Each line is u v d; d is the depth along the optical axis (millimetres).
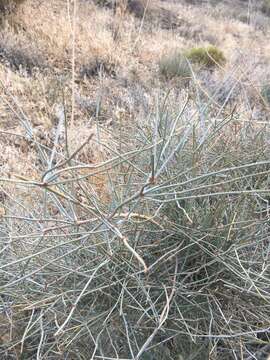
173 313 1786
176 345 1789
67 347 1702
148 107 3213
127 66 5312
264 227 2025
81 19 6281
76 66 4922
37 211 2129
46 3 6457
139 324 1753
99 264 1766
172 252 1851
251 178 2168
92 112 3783
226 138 2352
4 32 5133
